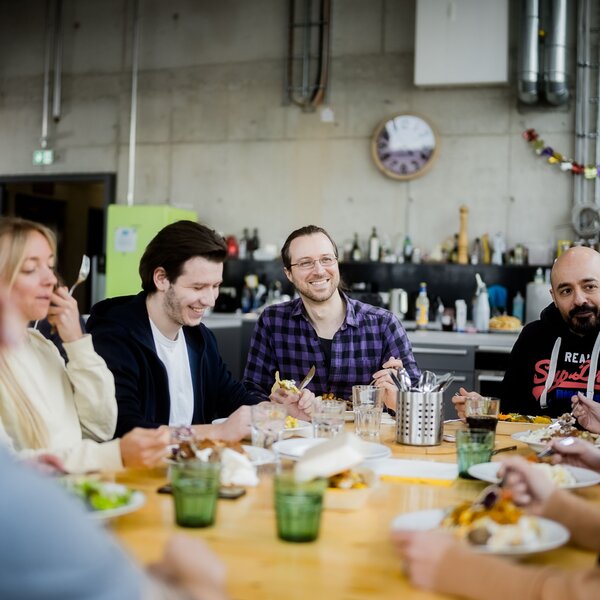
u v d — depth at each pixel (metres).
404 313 6.28
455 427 2.24
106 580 0.60
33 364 1.73
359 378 2.95
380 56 6.64
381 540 1.11
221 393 2.49
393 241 6.56
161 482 1.43
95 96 7.41
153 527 1.14
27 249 1.66
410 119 6.47
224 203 7.01
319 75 6.74
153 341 2.19
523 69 5.99
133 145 7.27
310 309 2.94
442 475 1.54
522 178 6.31
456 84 6.24
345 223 6.69
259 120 6.95
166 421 2.19
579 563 1.04
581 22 6.13
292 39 6.85
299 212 6.81
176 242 2.17
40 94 7.59
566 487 1.38
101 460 1.45
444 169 6.46
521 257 6.20
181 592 0.76
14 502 0.57
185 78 7.16
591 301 2.63
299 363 2.97
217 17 7.09
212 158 7.05
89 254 9.73
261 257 6.76
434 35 6.18
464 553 0.92
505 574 0.88
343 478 1.36
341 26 6.74
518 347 2.86
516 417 2.40
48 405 1.72
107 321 2.17
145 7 7.29
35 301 1.68
